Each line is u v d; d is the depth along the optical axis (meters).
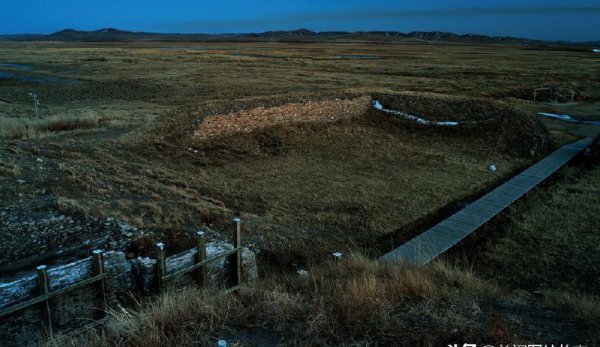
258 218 14.75
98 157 18.84
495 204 17.38
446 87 51.91
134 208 13.60
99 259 6.59
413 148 25.48
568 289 11.45
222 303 5.99
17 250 10.39
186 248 11.66
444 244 13.84
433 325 5.54
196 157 21.22
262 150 23.44
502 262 13.15
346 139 26.28
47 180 14.68
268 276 10.41
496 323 5.42
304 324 5.52
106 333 5.73
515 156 24.97
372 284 6.64
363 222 15.41
